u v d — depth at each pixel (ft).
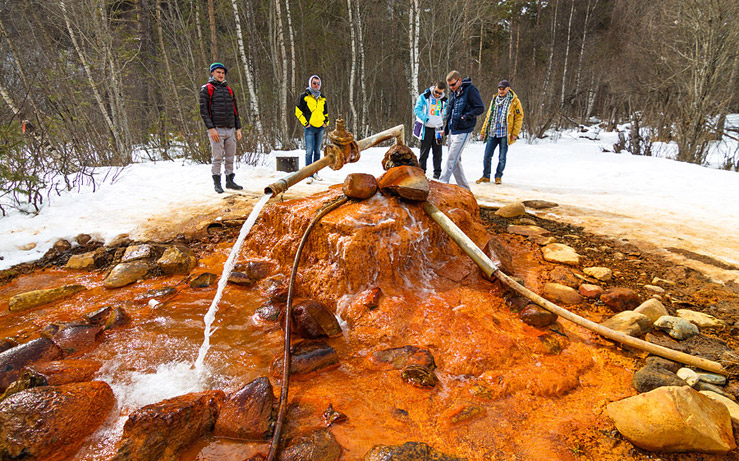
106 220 15.80
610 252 13.47
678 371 7.22
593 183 25.66
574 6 89.45
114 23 44.70
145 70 49.39
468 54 68.95
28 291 10.84
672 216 17.61
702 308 9.78
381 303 9.18
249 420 5.91
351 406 6.46
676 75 44.73
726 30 36.70
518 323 8.79
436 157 24.54
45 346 7.62
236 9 42.16
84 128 29.94
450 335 8.19
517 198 21.25
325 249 10.39
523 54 94.27
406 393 6.78
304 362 7.29
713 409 5.68
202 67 50.70
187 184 22.56
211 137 20.03
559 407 6.53
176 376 7.28
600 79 82.48
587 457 5.51
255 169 27.43
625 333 8.13
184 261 12.19
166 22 53.72
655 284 11.15
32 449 5.31
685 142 38.17
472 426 6.08
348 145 11.10
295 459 5.28
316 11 69.77
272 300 10.16
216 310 9.82
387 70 76.95
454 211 11.87
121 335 8.65
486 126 24.93
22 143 17.48
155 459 5.37
